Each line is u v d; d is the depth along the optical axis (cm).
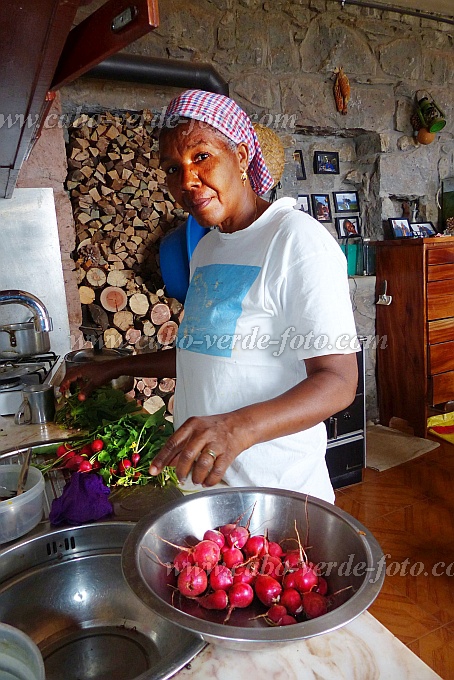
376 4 310
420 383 329
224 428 74
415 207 358
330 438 268
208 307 112
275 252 101
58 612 88
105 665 80
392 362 344
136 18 49
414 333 327
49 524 94
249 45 282
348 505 257
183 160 101
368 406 356
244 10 279
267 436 79
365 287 340
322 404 84
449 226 347
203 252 127
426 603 187
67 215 236
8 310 219
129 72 233
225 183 104
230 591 68
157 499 102
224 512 83
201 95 101
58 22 47
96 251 248
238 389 108
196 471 70
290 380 107
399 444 324
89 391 148
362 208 352
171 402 275
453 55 349
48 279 227
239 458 105
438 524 238
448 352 332
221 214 106
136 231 261
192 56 270
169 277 250
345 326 93
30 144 113
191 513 81
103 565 91
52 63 58
